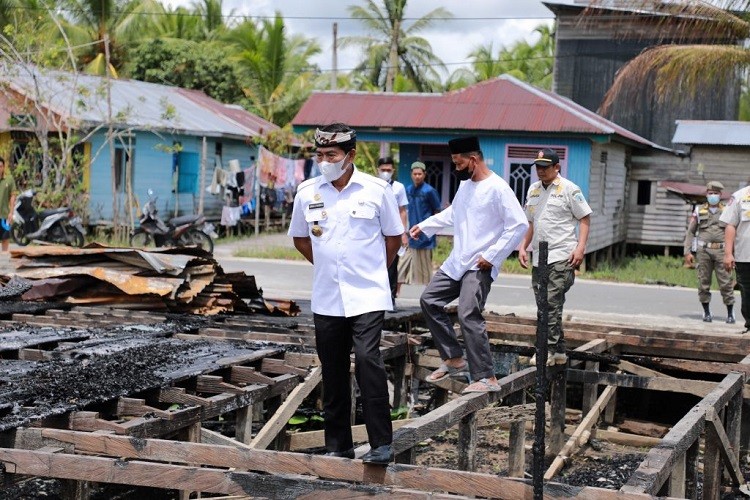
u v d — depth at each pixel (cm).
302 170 2789
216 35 4228
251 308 978
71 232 1978
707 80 1955
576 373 785
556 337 747
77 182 2203
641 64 1950
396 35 4169
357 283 473
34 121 2258
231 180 2533
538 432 418
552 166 736
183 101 2873
